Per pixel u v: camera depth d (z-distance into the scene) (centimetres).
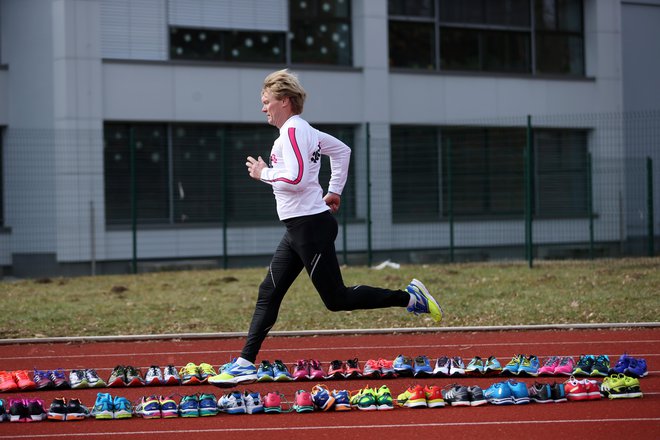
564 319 2989
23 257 5216
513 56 6278
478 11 6175
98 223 5169
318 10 5788
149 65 5325
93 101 5188
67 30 5131
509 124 6125
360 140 5541
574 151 6297
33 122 5291
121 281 4450
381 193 5672
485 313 3141
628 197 6259
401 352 2481
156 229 5325
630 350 2422
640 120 6419
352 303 1728
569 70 6419
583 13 6450
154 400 1689
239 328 2944
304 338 2762
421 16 6022
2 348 2656
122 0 5291
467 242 5931
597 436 1478
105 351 2584
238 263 5481
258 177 1698
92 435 1544
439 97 5978
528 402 1738
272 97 1709
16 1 5344
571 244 5925
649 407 1688
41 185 5200
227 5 5562
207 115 5456
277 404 1702
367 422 1608
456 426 1562
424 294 1756
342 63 5850
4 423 1641
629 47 6800
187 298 3706
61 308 3444
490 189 6041
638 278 4031
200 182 5466
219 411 1711
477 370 2009
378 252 5612
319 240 1692
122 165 5303
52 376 1986
